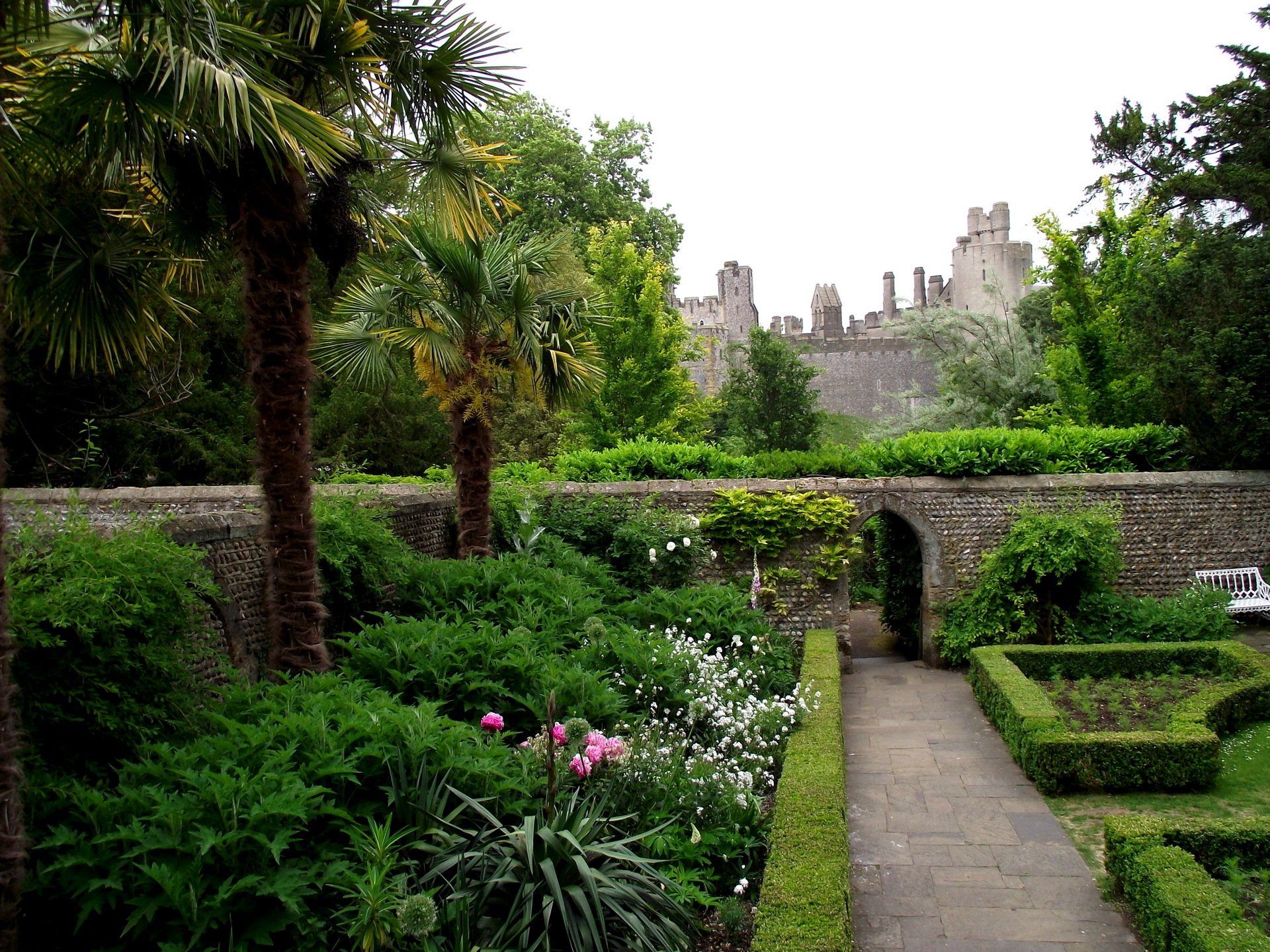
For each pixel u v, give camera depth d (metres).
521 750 5.17
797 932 3.97
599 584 9.84
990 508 11.58
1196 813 6.26
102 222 4.98
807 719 7.39
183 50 4.13
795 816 5.26
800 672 9.34
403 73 6.03
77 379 12.72
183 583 4.48
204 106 4.36
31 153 4.59
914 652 12.39
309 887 3.52
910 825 6.29
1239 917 4.13
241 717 4.56
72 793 3.52
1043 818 6.32
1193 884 4.44
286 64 5.43
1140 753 6.69
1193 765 6.63
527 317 8.54
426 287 8.45
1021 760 7.33
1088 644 10.29
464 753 4.54
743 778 5.70
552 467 18.69
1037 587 10.91
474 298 8.45
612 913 3.90
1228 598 10.77
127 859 3.30
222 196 5.49
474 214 7.13
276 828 3.54
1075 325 17.05
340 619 7.15
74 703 3.95
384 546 7.59
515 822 4.45
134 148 4.61
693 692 7.00
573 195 23.58
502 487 11.20
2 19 3.46
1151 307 12.98
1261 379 11.95
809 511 11.37
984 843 5.94
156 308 6.96
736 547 11.61
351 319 8.73
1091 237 18.14
